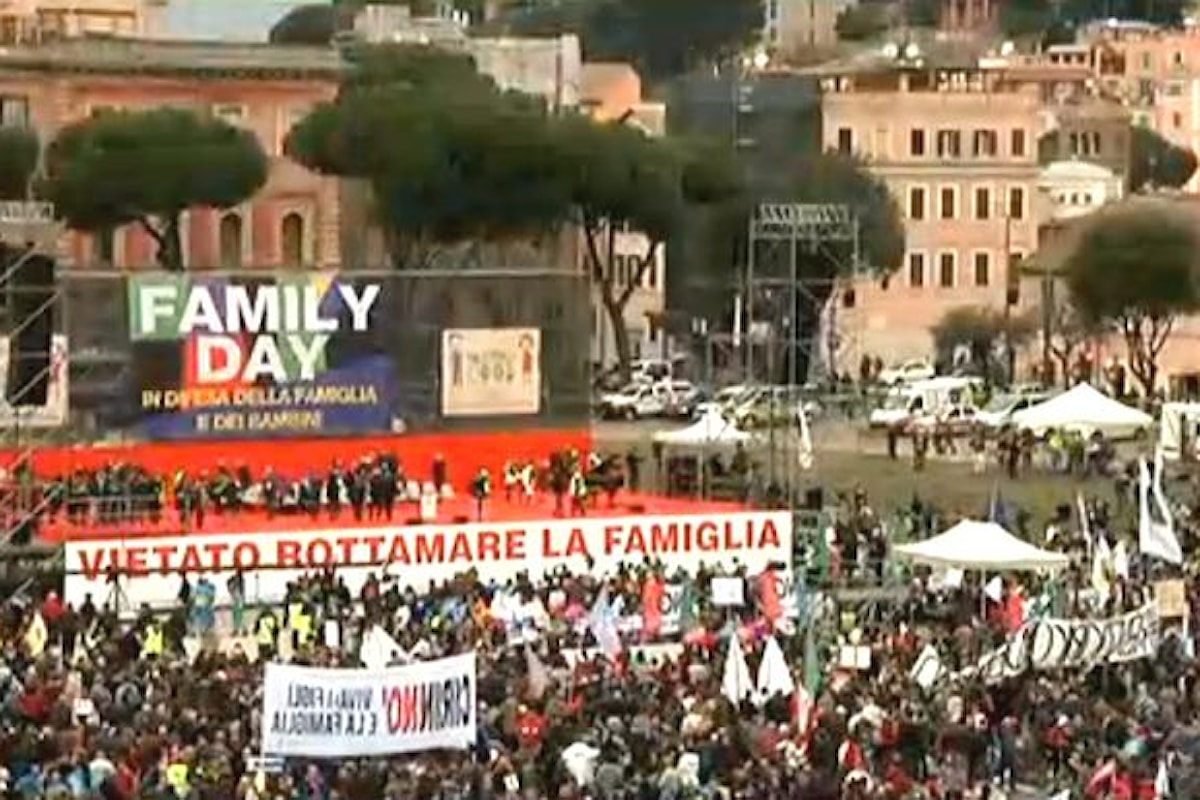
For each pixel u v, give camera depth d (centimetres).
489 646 13638
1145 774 11456
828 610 14812
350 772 10219
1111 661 13138
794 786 10594
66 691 11662
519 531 17850
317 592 15500
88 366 19688
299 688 10250
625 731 11200
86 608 14850
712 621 15150
